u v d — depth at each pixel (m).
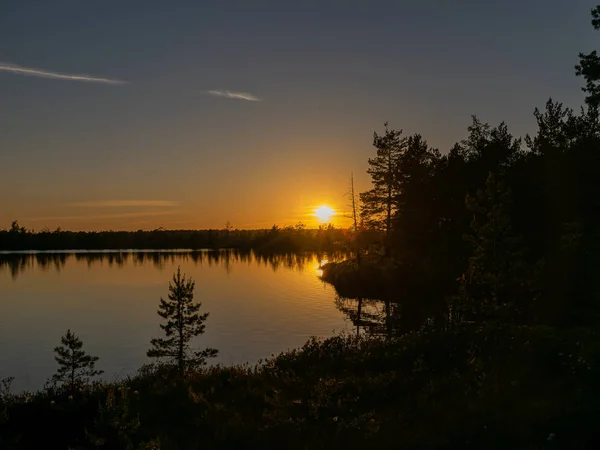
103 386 15.14
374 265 60.16
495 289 18.11
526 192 29.52
